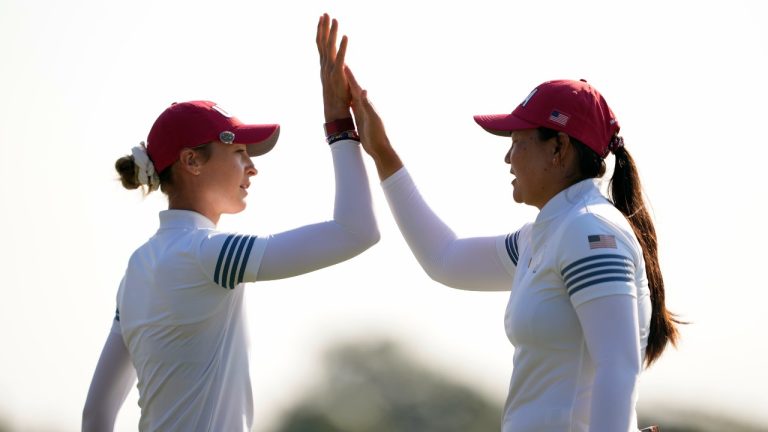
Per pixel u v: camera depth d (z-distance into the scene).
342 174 16.39
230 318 15.63
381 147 17.50
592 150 14.67
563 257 13.57
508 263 16.77
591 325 13.16
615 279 13.18
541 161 14.80
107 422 16.59
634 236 14.02
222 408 15.46
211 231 15.55
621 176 15.04
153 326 15.47
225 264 15.11
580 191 14.34
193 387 15.35
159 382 15.50
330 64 17.14
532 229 14.57
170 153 15.94
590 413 12.89
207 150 15.92
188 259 15.26
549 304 13.78
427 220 17.73
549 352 13.80
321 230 15.57
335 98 16.92
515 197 15.49
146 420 15.83
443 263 17.48
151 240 15.93
